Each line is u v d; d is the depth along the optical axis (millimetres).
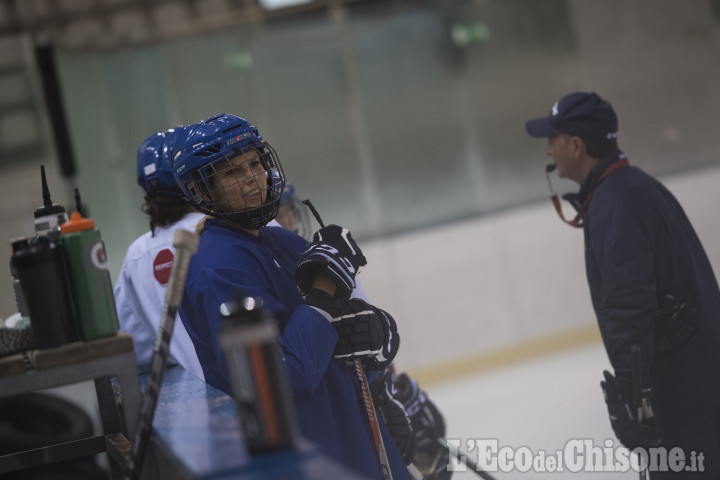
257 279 6309
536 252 25391
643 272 7770
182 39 23891
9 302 20891
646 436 7883
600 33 25797
